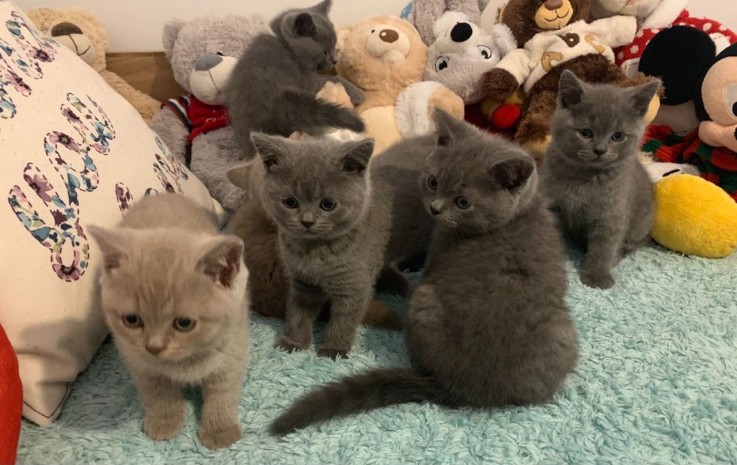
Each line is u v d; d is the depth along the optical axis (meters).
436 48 0.68
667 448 0.39
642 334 0.49
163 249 0.32
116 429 0.38
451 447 0.38
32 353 0.37
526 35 0.67
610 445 0.39
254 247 0.50
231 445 0.38
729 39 0.69
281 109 0.57
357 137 0.63
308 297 0.47
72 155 0.42
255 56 0.60
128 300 0.31
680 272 0.58
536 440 0.39
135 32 0.71
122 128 0.50
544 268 0.42
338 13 0.74
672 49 0.66
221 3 0.71
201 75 0.64
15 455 0.34
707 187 0.60
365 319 0.50
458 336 0.40
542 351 0.39
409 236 0.50
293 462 0.36
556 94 0.66
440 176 0.44
